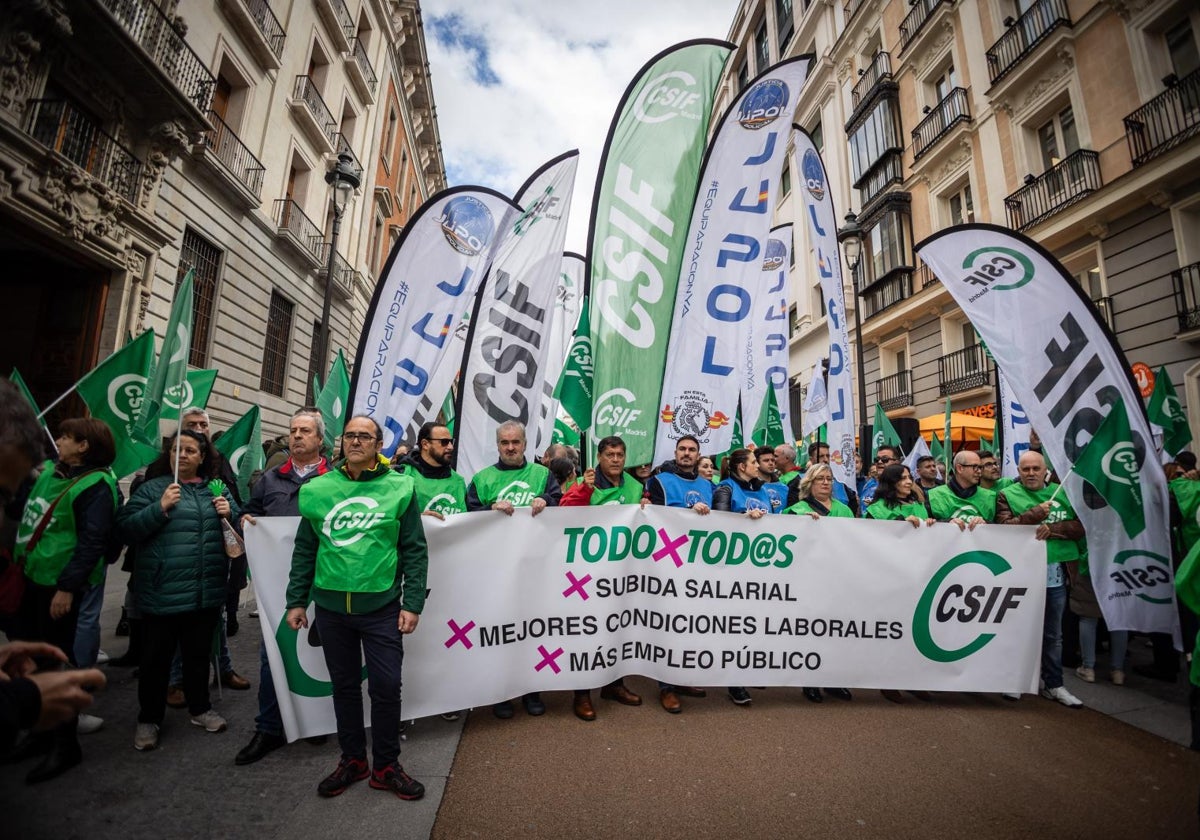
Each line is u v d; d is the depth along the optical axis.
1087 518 4.00
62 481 2.91
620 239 4.45
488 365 4.51
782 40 24.97
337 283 18.00
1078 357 4.25
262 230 14.01
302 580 2.67
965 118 14.05
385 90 23.39
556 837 2.20
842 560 3.80
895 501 4.53
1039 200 11.96
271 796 2.45
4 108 7.60
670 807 2.44
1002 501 4.64
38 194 8.05
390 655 2.56
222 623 3.53
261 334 14.09
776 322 8.15
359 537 2.55
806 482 4.29
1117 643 4.26
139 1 9.73
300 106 15.29
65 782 2.48
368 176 21.34
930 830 2.32
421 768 2.72
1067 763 2.95
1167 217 9.46
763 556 3.77
